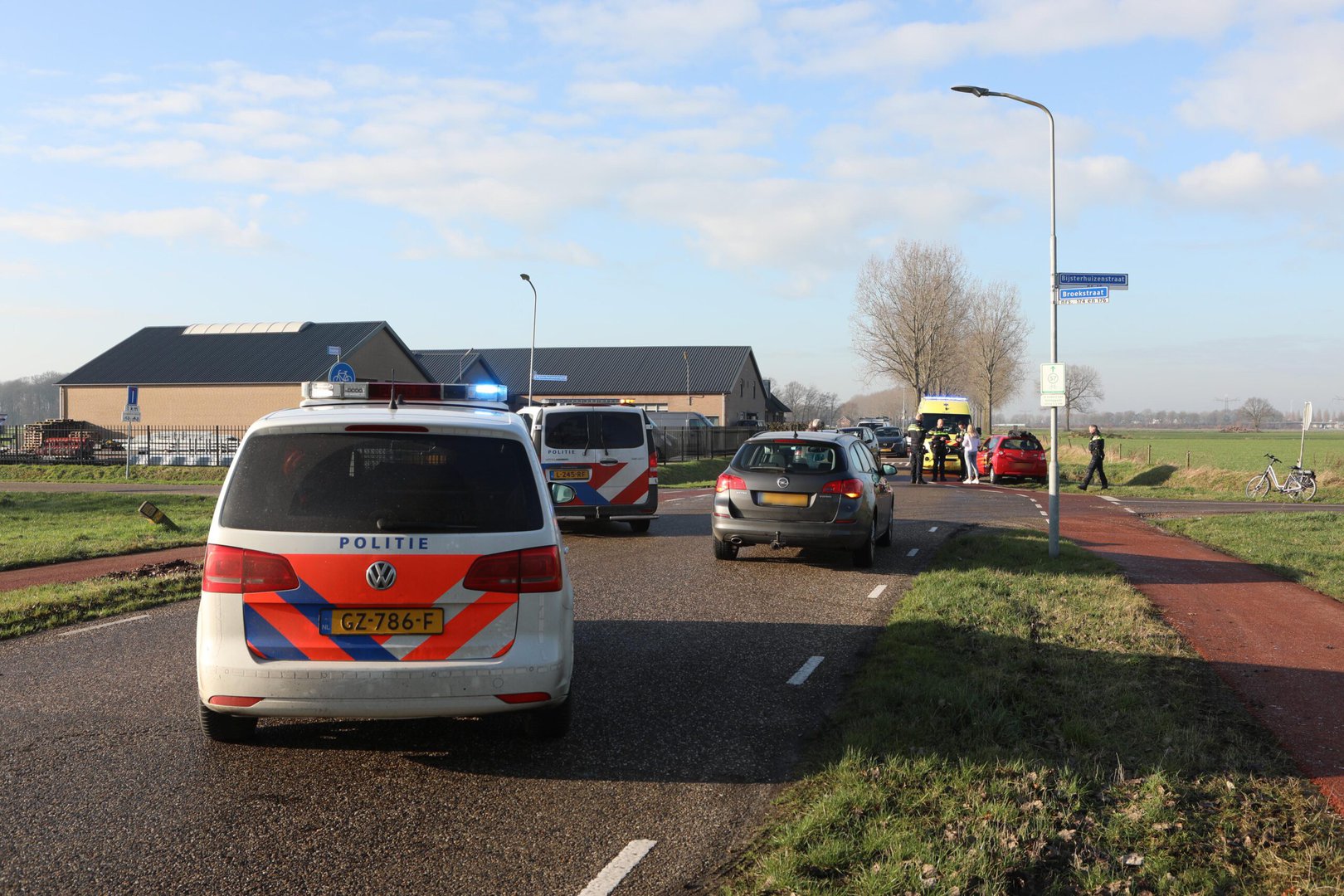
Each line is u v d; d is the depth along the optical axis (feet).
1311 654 23.22
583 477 46.37
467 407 17.58
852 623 26.48
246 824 12.85
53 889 10.98
